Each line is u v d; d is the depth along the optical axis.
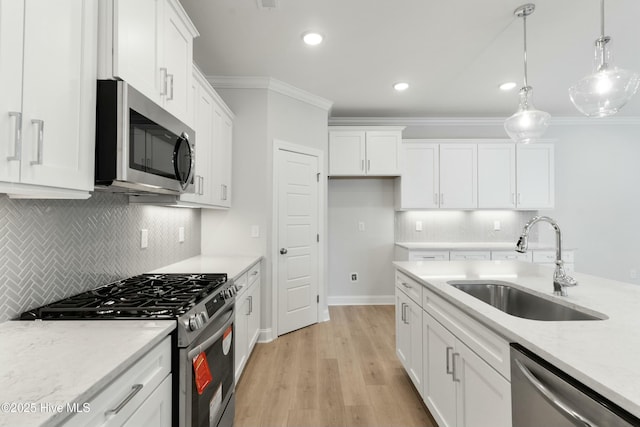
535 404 0.95
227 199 2.97
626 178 4.52
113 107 1.14
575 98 1.83
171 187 1.54
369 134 4.05
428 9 2.15
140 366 0.94
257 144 3.20
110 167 1.14
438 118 4.48
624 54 2.75
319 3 2.09
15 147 0.81
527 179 4.18
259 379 2.40
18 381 0.72
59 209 1.37
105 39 1.16
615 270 4.50
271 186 3.21
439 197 4.16
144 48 1.36
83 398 0.68
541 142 4.20
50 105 0.93
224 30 2.39
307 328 3.49
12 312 1.14
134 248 1.96
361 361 2.69
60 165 0.97
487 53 2.75
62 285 1.38
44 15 0.91
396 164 4.07
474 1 2.08
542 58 2.85
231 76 3.14
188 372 1.17
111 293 1.48
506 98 3.79
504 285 1.87
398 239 4.45
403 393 2.21
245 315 2.43
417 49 2.67
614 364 0.80
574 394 0.81
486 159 4.17
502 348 1.12
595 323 1.11
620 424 0.69
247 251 3.15
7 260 1.12
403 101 3.86
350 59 2.84
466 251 3.88
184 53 1.78
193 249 2.98
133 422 0.89
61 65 0.98
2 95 0.78
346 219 4.47
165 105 1.54
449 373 1.57
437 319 1.73
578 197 4.50
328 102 3.77
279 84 3.27
